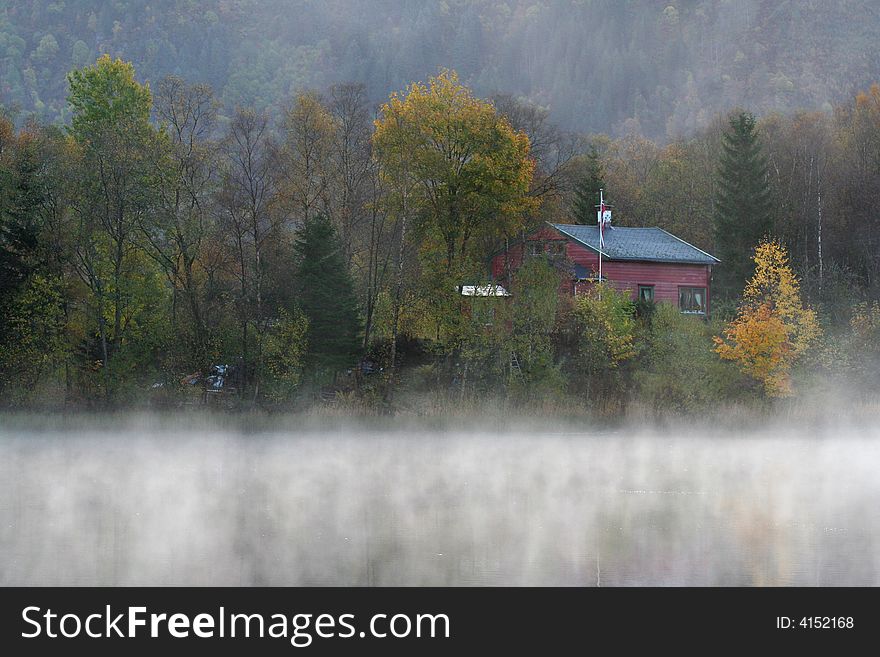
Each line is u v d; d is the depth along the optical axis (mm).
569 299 139125
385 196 142125
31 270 130125
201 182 138625
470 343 131625
